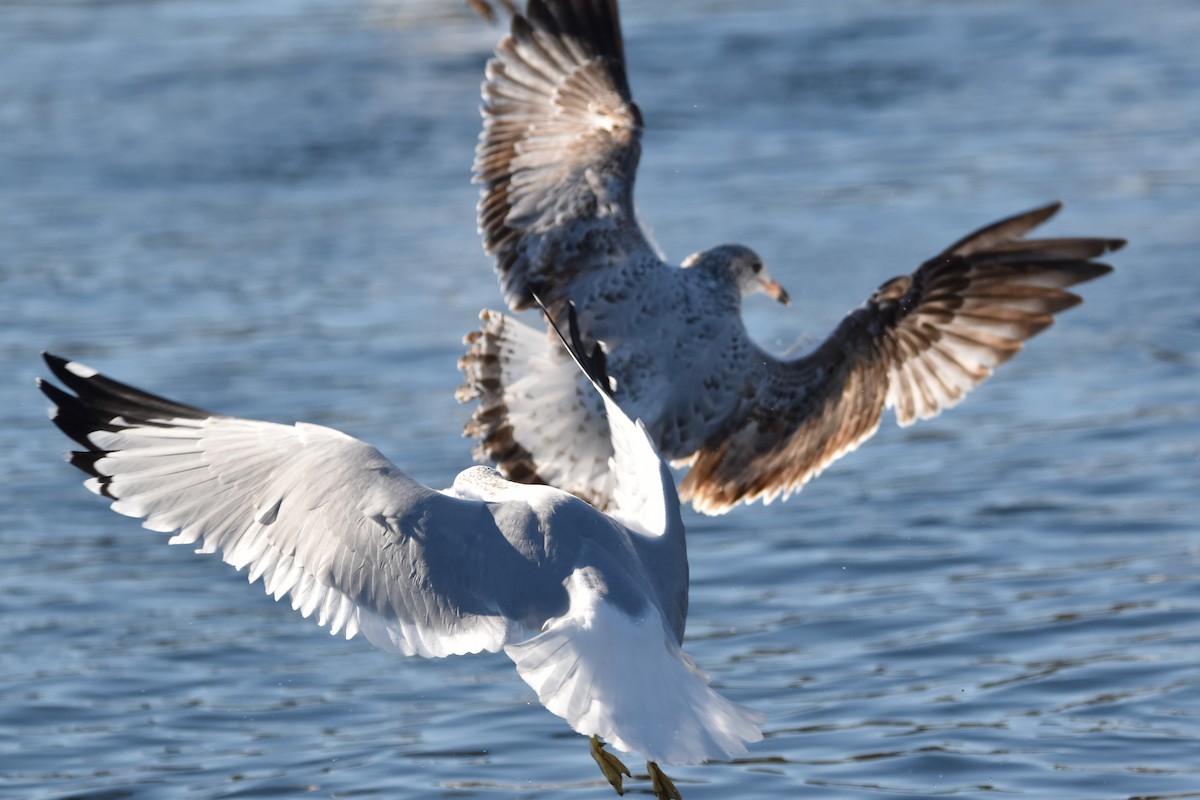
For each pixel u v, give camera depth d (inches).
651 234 402.9
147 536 585.6
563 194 396.2
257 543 268.1
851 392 402.6
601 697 248.2
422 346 791.7
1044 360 760.3
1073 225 958.4
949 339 394.0
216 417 270.7
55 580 541.0
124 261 954.7
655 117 1264.8
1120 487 593.9
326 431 276.5
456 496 280.4
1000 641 466.6
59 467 652.1
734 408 395.5
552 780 394.0
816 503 595.8
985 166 1107.3
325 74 1396.4
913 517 575.5
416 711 442.0
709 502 409.7
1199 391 703.1
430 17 1605.6
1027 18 1546.5
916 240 937.5
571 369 385.1
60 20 1663.4
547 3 389.1
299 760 410.0
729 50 1459.2
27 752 419.2
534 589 267.9
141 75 1416.1
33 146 1214.3
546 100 395.2
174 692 455.5
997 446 650.2
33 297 882.1
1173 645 456.4
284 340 805.2
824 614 494.3
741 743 247.3
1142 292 843.4
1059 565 523.8
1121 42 1455.5
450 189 1104.2
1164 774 383.6
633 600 264.4
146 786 398.0
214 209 1071.6
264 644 491.2
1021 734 408.2
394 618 267.1
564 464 388.2
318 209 1064.8
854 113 1263.5
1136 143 1151.0
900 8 1614.2
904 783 384.5
